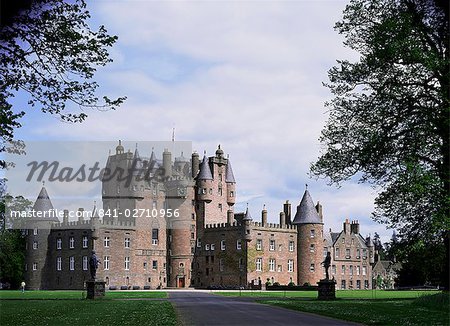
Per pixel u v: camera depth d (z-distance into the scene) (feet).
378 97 141.49
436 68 126.72
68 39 71.67
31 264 375.04
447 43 131.64
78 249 364.79
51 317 98.99
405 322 83.71
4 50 71.46
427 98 136.56
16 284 383.86
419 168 115.34
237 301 167.73
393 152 137.90
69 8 72.54
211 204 421.18
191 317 98.84
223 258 397.39
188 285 406.00
